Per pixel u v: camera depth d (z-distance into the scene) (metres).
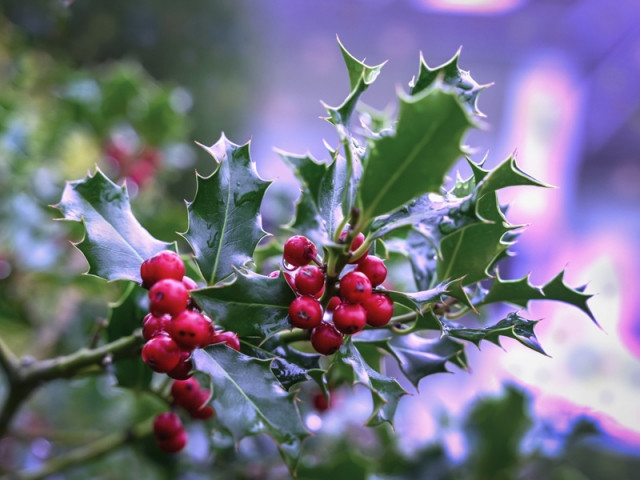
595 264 1.29
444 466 0.56
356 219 0.27
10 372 0.37
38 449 0.67
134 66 0.82
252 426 0.28
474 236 0.33
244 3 0.96
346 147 0.28
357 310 0.28
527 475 0.63
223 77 0.95
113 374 0.36
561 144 1.41
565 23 1.25
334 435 0.58
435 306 0.34
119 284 0.47
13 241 0.64
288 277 0.30
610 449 0.83
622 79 1.33
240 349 0.31
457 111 0.25
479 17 1.23
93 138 0.75
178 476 0.52
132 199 0.62
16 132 0.67
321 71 1.25
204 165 0.95
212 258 0.31
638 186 1.43
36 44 0.80
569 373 0.99
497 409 0.56
